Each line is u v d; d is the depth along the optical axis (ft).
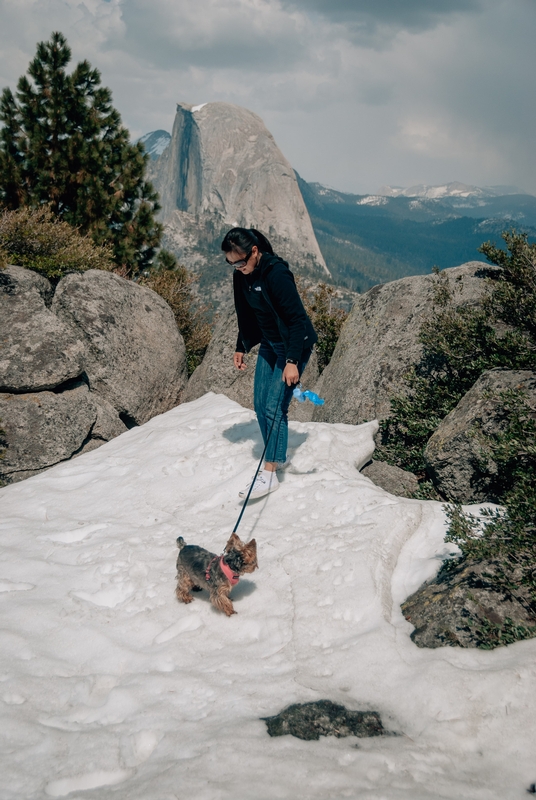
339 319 40.04
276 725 10.84
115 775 10.37
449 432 20.34
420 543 16.37
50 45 51.24
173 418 29.25
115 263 50.75
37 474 28.09
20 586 16.67
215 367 34.50
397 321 29.71
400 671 11.91
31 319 30.66
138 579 16.57
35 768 10.52
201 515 19.84
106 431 31.68
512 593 13.09
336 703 11.35
